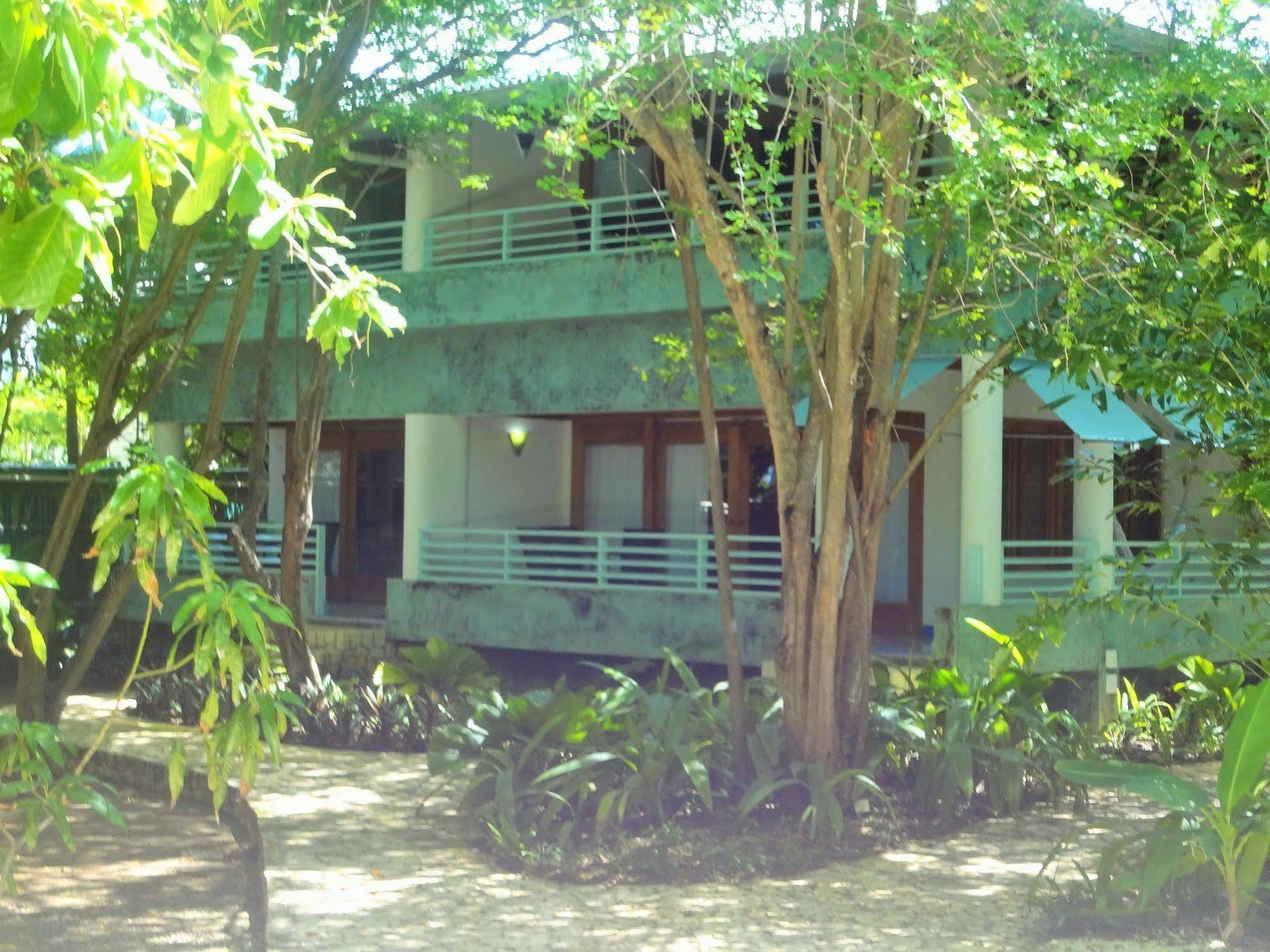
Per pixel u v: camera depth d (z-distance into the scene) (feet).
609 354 63.46
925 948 25.18
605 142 37.60
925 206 36.88
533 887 29.91
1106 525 53.72
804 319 36.24
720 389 59.06
